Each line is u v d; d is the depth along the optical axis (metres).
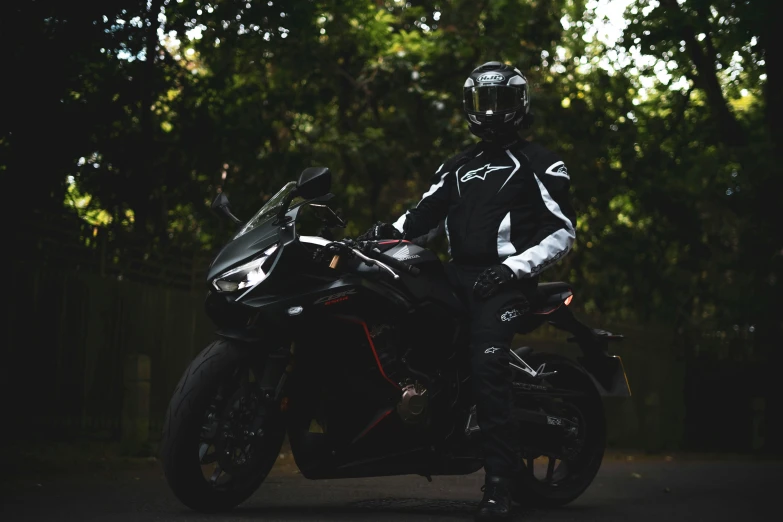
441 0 14.02
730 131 15.52
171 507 5.19
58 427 9.16
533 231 5.38
